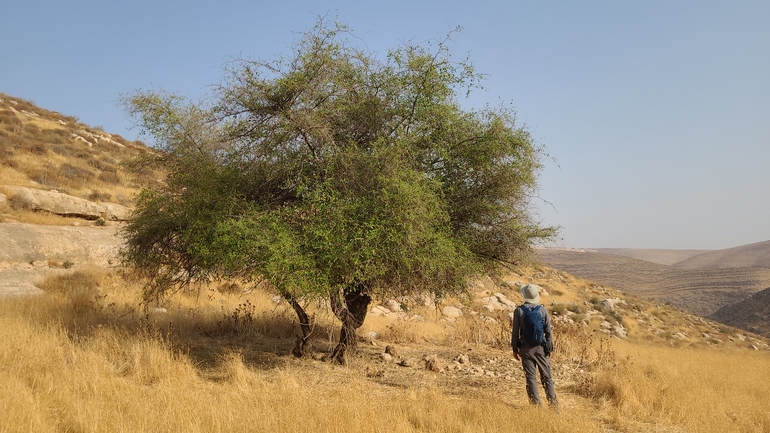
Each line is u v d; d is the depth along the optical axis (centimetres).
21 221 1962
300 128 778
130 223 959
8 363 656
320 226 729
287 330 1170
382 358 979
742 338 3528
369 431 513
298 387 669
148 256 898
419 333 1338
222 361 815
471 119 872
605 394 788
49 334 812
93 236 2006
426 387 768
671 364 1238
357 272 721
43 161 2912
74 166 3003
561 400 762
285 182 841
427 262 753
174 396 566
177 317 1175
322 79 788
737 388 1011
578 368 1016
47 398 533
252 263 746
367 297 913
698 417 717
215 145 860
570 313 2872
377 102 842
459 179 880
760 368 1454
